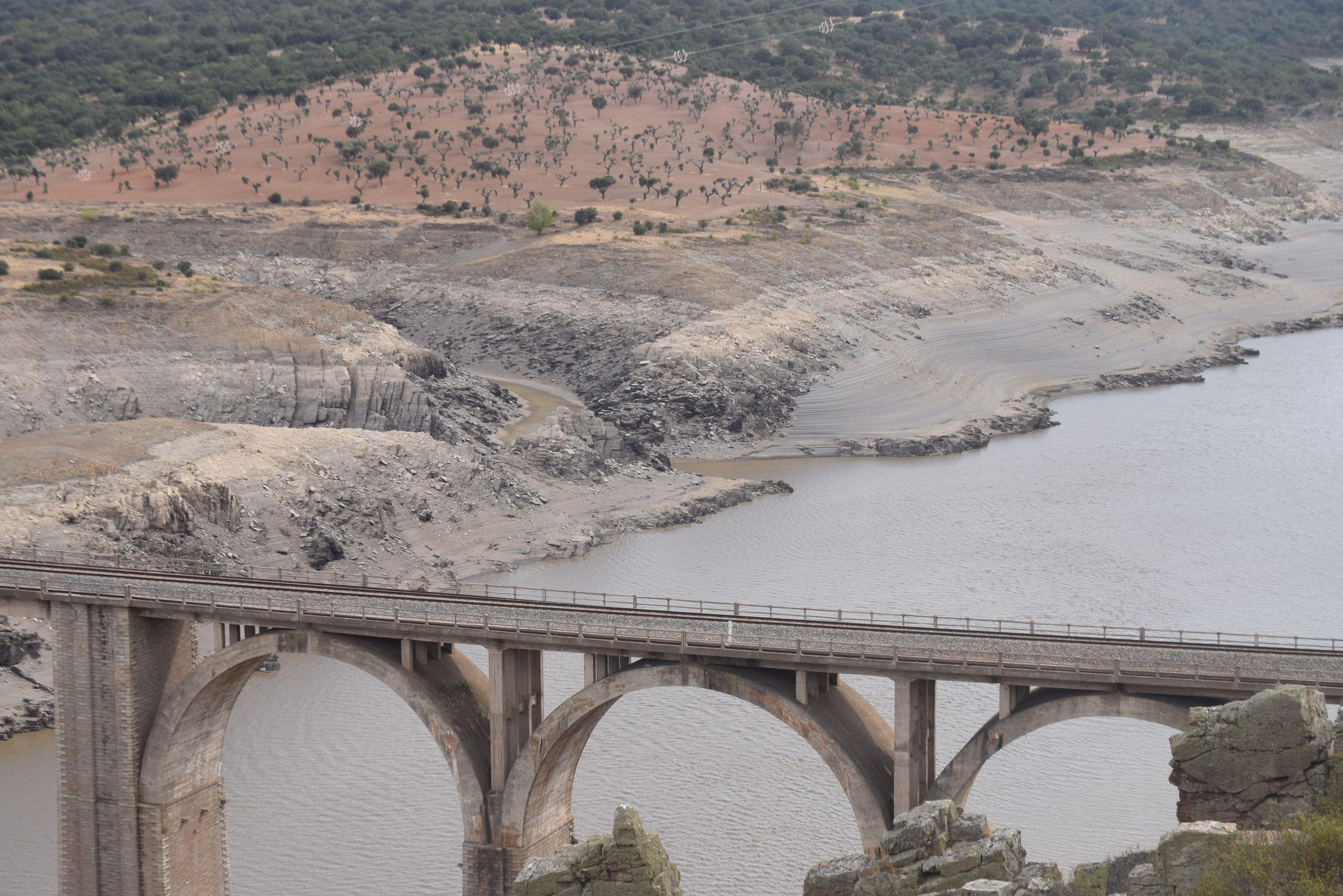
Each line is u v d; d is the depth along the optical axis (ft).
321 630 244.22
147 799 255.70
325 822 301.43
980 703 356.18
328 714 360.69
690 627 235.40
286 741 343.46
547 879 166.71
